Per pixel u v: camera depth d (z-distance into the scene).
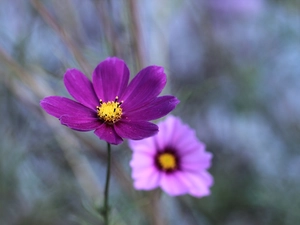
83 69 0.51
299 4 0.74
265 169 0.78
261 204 0.70
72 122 0.42
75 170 0.60
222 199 0.71
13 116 0.64
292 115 0.79
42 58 0.59
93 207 0.47
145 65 0.52
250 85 0.76
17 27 0.60
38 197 0.66
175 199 0.65
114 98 0.44
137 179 0.48
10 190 0.65
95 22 0.61
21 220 0.66
